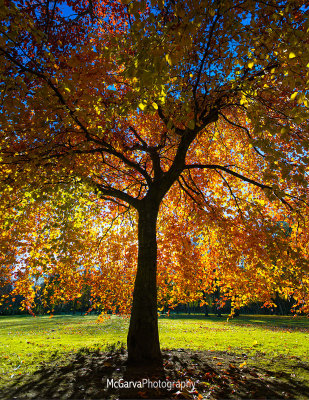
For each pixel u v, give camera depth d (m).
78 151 5.71
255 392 3.98
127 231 10.32
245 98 4.52
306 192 6.80
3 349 7.46
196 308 53.78
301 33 3.15
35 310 31.44
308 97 3.29
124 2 2.74
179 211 10.43
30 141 5.25
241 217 7.44
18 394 3.91
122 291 9.42
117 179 9.25
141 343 5.49
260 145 4.32
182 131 7.47
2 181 5.21
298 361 5.93
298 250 5.72
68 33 6.39
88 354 6.67
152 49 2.92
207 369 5.14
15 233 6.63
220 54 4.80
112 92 5.11
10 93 4.26
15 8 3.41
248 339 9.93
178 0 2.87
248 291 7.50
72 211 5.82
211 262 8.70
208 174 9.55
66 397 3.78
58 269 7.86
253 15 3.77
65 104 4.71
